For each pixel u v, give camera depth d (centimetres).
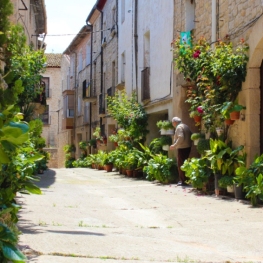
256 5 909
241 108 959
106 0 2617
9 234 338
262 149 935
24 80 1328
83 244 543
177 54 1271
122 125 1788
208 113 1065
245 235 615
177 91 1377
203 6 1212
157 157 1332
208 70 1029
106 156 2050
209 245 566
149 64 1725
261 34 880
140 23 1847
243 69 952
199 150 1109
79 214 789
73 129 3797
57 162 4378
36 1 2141
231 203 885
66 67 4181
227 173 984
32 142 782
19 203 884
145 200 967
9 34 772
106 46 2627
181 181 1220
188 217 760
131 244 555
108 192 1134
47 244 532
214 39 1118
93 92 3005
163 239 597
